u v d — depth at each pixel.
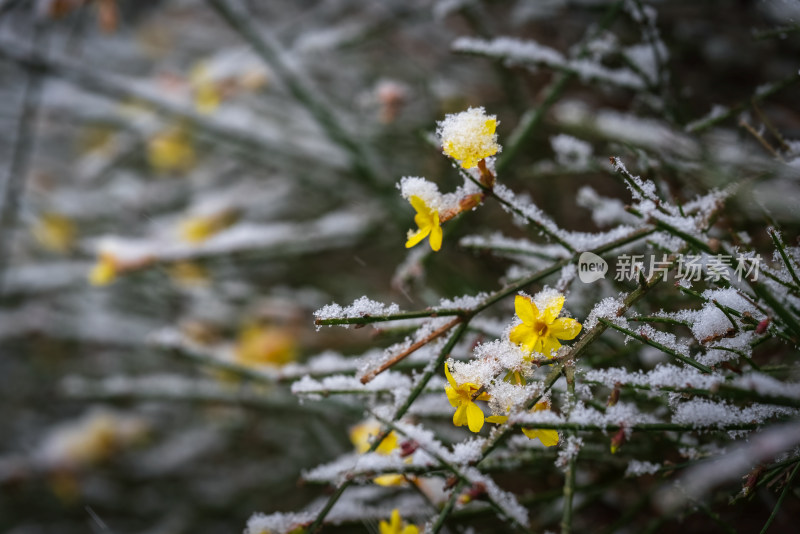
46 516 0.93
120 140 0.96
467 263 0.69
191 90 0.85
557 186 0.71
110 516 0.91
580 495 0.51
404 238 0.70
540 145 0.68
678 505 0.45
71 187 1.06
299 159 0.79
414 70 0.92
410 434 0.38
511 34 0.83
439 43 0.89
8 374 1.05
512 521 0.36
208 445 0.91
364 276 0.92
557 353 0.36
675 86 0.51
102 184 1.03
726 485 0.45
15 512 0.93
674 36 0.64
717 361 0.37
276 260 0.87
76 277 0.92
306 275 0.93
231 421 0.86
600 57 0.53
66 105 0.92
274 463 0.85
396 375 0.42
